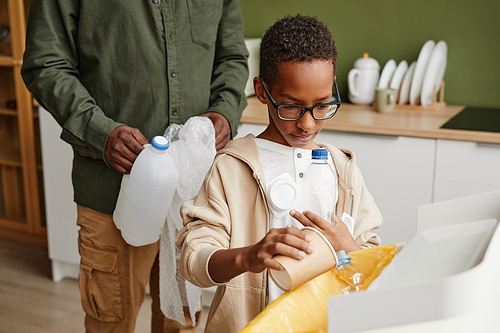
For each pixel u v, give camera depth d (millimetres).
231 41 1461
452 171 1714
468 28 2143
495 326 452
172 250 1259
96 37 1226
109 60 1240
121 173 1264
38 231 2779
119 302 1379
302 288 567
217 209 814
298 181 847
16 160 2752
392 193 1824
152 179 1103
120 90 1262
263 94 851
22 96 2607
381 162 1817
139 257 1359
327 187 846
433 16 2191
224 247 787
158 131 1299
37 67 1215
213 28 1367
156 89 1271
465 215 622
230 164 859
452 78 2223
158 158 1110
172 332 1481
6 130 2736
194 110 1355
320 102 752
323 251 574
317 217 701
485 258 418
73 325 1982
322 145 927
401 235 1844
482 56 2146
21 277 2398
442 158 1719
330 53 744
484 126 1737
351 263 627
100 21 1217
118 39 1226
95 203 1312
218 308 845
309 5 2406
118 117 1282
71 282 2359
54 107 1216
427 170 1753
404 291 413
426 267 490
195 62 1334
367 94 2238
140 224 1158
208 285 708
